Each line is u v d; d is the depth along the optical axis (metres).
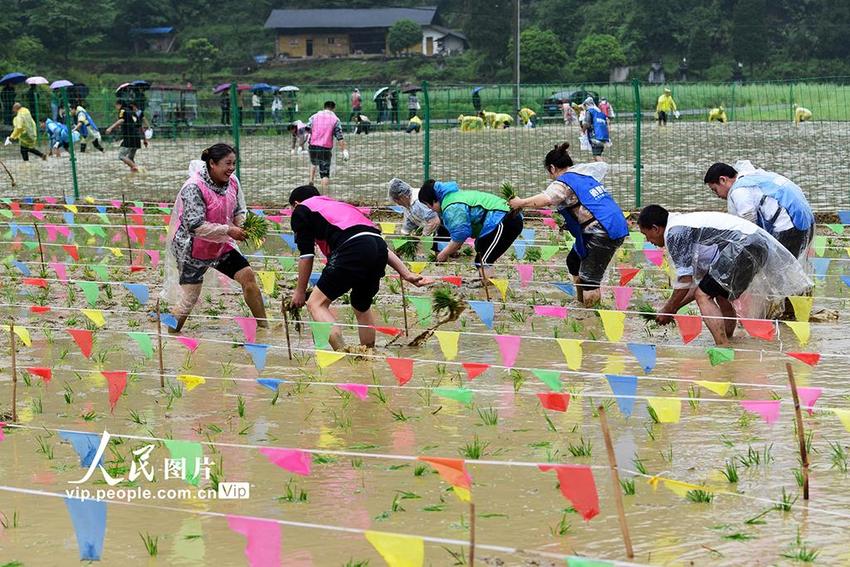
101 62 127.19
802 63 116.25
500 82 121.50
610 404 11.94
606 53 117.81
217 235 15.55
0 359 14.57
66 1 126.81
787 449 10.29
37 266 21.34
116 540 8.64
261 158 47.12
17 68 119.00
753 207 15.48
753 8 116.62
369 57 131.62
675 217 14.57
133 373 13.16
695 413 11.49
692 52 117.44
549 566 7.89
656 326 15.69
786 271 14.51
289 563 8.09
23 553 8.44
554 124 59.75
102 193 34.38
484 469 9.99
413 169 40.53
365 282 14.42
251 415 11.90
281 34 134.00
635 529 8.48
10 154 52.69
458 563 8.01
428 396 12.45
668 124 61.47
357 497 9.38
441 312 16.92
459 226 18.44
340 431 11.27
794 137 47.06
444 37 131.25
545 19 125.62
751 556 7.93
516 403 12.10
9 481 10.00
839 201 29.14
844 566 7.74
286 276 19.83
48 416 12.01
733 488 9.30
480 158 44.66
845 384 12.51
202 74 128.88
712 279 14.30
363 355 12.46
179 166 44.19
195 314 16.88
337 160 44.88
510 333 15.62
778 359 13.70
